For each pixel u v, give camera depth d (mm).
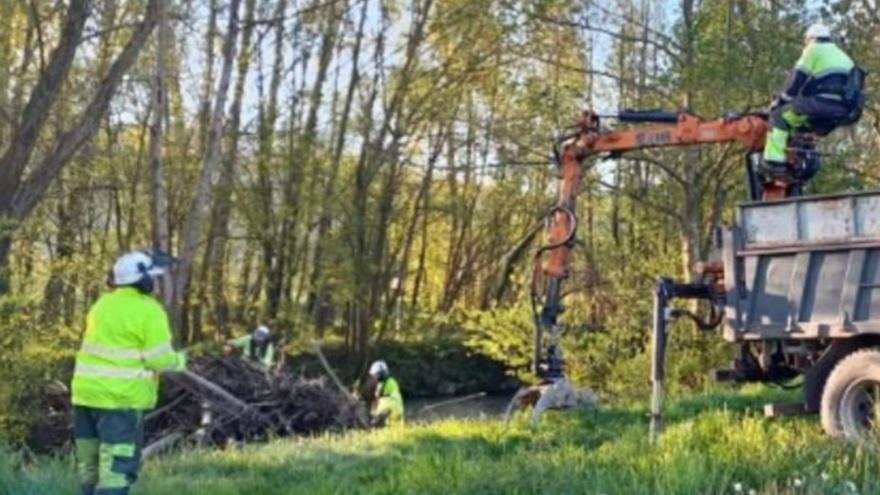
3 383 17656
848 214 9125
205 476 10227
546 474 8336
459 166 39281
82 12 19406
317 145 35875
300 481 9633
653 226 26172
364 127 36906
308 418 19031
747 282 9711
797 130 10633
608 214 33250
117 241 36125
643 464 8180
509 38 28906
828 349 9469
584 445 10305
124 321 7984
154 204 21969
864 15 22812
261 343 21109
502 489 8195
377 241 37844
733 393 14258
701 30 22984
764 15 22578
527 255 39375
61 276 26297
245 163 35375
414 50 36062
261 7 32562
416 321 40031
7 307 18156
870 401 9133
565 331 21906
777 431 9492
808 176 10719
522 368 25188
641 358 20844
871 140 23641
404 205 42031
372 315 36531
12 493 8359
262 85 35281
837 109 10461
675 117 11727
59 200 32219
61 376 20203
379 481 9219
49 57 22344
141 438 8320
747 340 9758
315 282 35500
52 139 23969
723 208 24891
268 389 19125
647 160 23562
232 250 37344
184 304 33219
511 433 11531
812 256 9320
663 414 11156
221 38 31125
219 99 23797
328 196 35594
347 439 13117
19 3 22188
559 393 12109
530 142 26594
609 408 13055
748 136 11148
